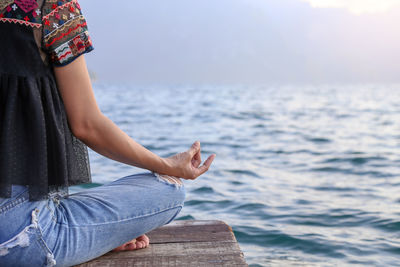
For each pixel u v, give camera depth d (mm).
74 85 1321
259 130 16422
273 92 76562
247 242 4027
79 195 1508
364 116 24016
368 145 12008
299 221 4719
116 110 26781
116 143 1405
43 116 1271
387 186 6633
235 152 10664
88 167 1535
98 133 1385
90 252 1472
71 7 1289
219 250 1812
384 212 5051
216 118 21797
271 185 6723
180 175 1600
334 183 6891
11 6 1217
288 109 30328
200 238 1955
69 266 1477
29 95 1243
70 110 1341
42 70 1274
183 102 38406
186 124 18406
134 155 1455
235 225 4562
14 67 1232
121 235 1525
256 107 32344
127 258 1713
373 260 3551
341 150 10922
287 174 7703
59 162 1320
